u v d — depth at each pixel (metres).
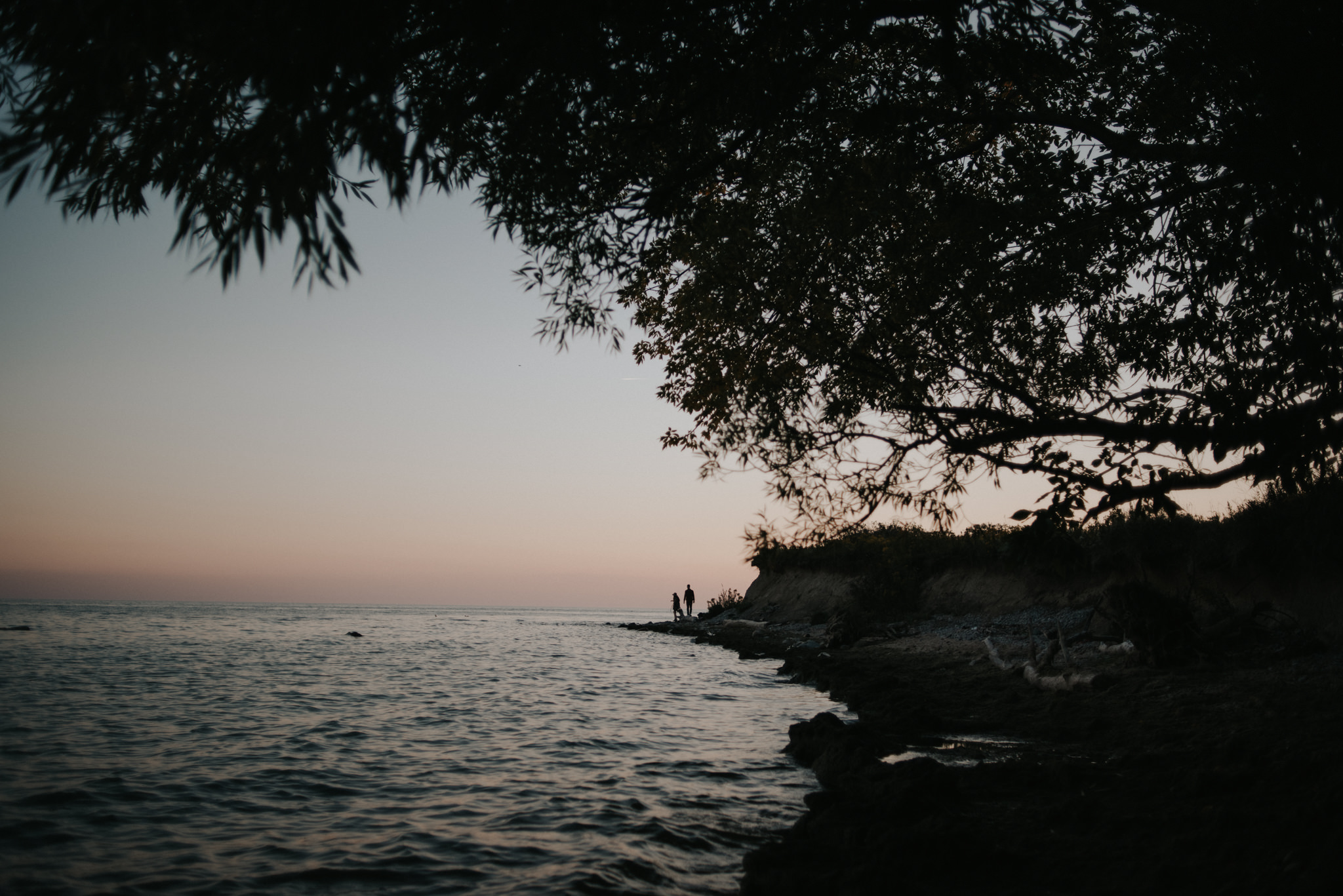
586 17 5.08
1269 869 4.25
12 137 4.17
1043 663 15.16
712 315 8.05
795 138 7.34
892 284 7.98
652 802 7.79
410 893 5.32
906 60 7.49
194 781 8.76
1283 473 6.15
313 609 154.62
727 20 6.19
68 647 32.41
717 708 15.39
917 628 24.72
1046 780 7.41
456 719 13.87
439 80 5.45
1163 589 17.31
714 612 54.47
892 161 7.45
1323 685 10.41
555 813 7.40
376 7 4.36
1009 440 6.91
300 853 6.24
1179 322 7.92
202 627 55.50
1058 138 8.22
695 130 6.85
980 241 7.80
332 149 4.36
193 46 4.12
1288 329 6.98
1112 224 7.85
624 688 19.20
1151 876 4.59
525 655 31.88
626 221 6.88
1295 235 6.36
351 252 4.27
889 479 7.63
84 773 9.01
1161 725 9.62
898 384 7.36
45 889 5.38
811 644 27.95
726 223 7.67
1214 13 5.88
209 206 4.68
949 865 5.06
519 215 6.63
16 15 4.01
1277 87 5.66
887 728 10.79
